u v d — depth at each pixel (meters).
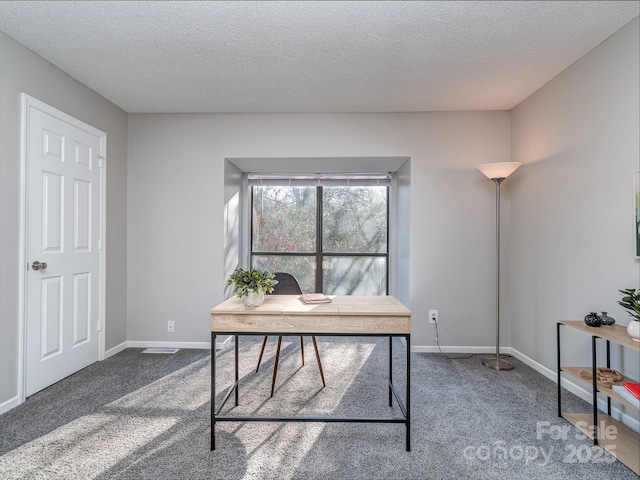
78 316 2.94
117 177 3.48
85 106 3.00
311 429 2.07
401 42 2.32
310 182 4.39
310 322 1.89
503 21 2.09
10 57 2.27
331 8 1.98
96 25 2.15
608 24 2.10
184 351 3.51
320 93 3.13
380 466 1.74
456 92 3.09
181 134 3.64
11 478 1.63
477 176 3.54
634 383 1.84
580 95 2.49
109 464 1.74
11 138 2.29
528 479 1.65
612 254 2.20
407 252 3.71
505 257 3.53
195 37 2.27
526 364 3.18
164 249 3.65
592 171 2.37
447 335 3.55
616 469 1.72
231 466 1.73
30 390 2.45
